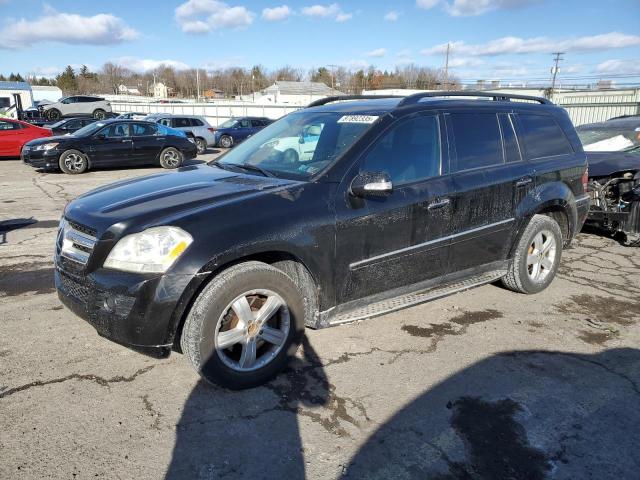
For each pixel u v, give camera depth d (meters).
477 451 2.66
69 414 2.87
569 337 3.98
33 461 2.50
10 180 12.30
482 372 3.43
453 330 4.07
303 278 3.39
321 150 3.73
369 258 3.54
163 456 2.57
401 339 3.88
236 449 2.64
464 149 4.16
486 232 4.25
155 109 43.38
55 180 12.47
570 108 24.84
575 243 6.86
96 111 35.34
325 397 3.10
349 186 3.44
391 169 3.69
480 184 4.13
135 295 2.79
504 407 3.04
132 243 2.85
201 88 115.50
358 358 3.57
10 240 6.51
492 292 4.95
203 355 2.93
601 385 3.30
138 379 3.24
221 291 2.91
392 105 3.99
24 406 2.93
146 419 2.85
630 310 4.55
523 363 3.56
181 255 2.82
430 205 3.80
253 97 84.19
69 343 3.68
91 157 14.05
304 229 3.19
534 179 4.57
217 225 2.93
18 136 16.78
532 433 2.81
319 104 4.89
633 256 6.26
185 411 2.93
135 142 14.79
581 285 5.19
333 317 3.51
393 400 3.08
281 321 3.25
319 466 2.53
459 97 4.73
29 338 3.74
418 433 2.79
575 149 5.11
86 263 2.97
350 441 2.72
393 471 2.51
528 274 4.70
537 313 4.44
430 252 3.90
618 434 2.82
